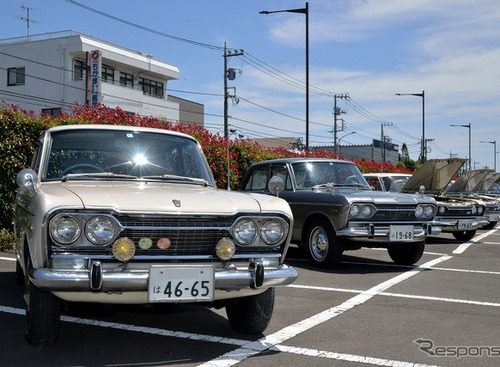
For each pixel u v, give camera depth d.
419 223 8.56
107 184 4.74
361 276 8.00
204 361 4.20
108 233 3.88
